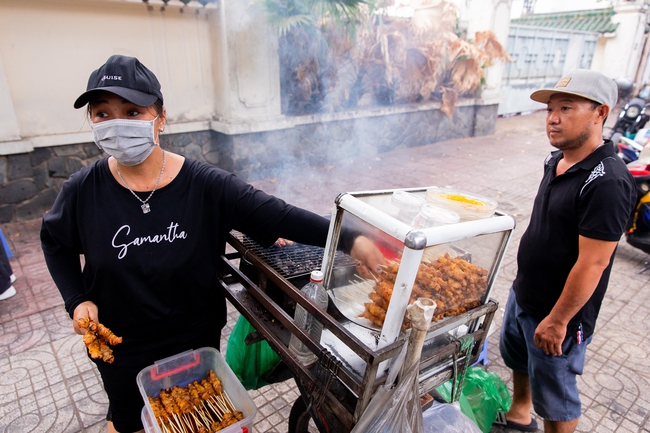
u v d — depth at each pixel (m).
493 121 10.86
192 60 5.89
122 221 1.51
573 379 1.95
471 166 7.93
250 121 6.16
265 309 1.68
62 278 1.62
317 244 1.65
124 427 1.82
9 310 3.29
